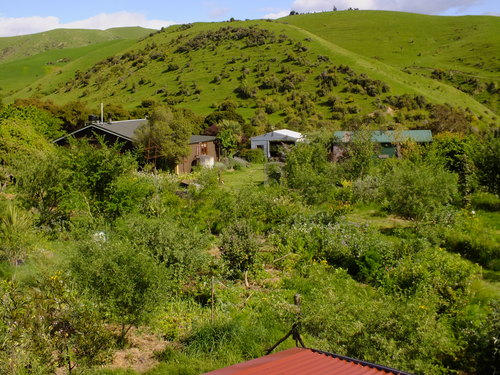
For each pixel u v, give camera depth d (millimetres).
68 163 17109
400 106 80125
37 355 5941
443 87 99000
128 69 116688
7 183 22766
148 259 8516
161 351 8312
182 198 22359
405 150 35969
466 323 8812
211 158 46031
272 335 8695
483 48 126312
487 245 14812
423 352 6727
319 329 7883
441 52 130625
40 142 26500
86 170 16906
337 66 96875
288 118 76062
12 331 5898
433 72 115375
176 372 7391
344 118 75750
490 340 7406
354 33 149375
